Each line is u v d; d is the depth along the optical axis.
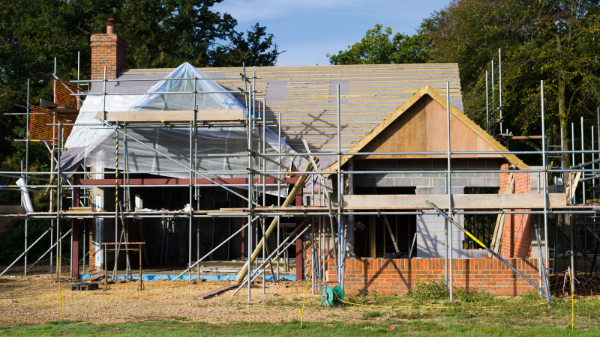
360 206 13.91
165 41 43.16
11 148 37.22
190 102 19.36
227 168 19.16
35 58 36.16
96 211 19.00
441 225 17.31
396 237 23.53
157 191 24.31
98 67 23.62
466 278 14.21
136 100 20.92
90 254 20.45
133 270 20.66
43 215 18.28
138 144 18.94
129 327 10.79
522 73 33.28
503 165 17.09
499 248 17.33
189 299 14.66
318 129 20.11
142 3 41.19
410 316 11.62
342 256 14.08
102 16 40.62
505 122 36.44
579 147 34.81
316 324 10.96
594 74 32.03
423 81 22.41
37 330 10.55
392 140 17.08
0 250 27.61
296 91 22.05
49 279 19.42
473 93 34.88
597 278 16.25
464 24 37.62
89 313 12.59
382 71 23.11
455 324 10.81
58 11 39.62
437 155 16.88
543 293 13.52
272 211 14.37
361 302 13.45
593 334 9.81
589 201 18.95
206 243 24.17
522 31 35.34
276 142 19.00
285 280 18.45
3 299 15.04
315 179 17.80
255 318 11.77
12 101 35.38
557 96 33.78
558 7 34.34
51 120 23.47
